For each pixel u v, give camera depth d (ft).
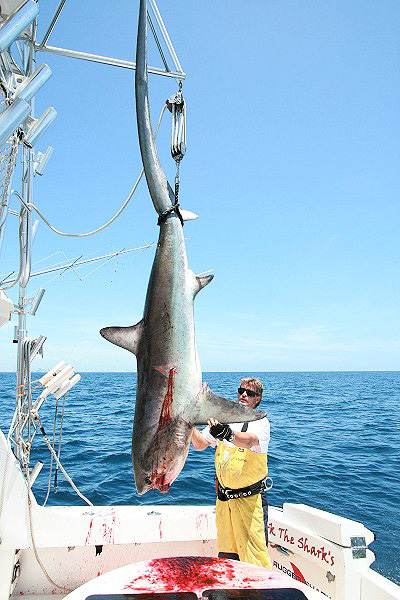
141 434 6.79
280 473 28.17
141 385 6.89
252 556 9.82
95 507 12.22
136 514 11.73
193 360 6.91
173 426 6.64
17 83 9.17
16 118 6.61
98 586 7.14
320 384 190.70
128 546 11.37
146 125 6.83
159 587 7.13
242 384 11.06
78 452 31.53
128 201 10.48
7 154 8.74
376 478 27.45
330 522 10.34
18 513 10.34
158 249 7.11
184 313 6.93
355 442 40.75
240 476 10.20
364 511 21.56
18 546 10.19
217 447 11.14
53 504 20.65
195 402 6.67
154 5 8.72
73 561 11.07
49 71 7.66
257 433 10.21
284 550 11.91
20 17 6.15
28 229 11.00
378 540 18.15
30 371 11.95
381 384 195.42
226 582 7.34
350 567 9.72
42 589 10.91
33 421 12.13
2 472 10.30
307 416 61.67
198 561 8.08
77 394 95.14
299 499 23.13
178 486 23.93
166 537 11.40
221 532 10.57
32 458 29.53
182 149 7.37
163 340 6.80
